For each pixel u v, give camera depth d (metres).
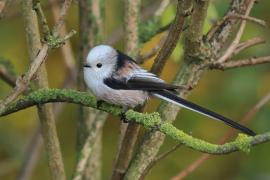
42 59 7.64
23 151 14.52
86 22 10.95
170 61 14.21
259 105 10.41
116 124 15.15
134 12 10.20
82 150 9.58
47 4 12.61
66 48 12.42
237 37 9.12
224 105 14.33
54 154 8.83
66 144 15.17
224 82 14.36
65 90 8.16
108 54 10.18
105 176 14.92
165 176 14.76
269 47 13.41
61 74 15.10
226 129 14.59
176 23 7.93
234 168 14.68
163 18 10.85
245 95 14.12
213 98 14.46
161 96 9.04
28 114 14.95
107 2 14.53
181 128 14.59
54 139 8.80
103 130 15.15
